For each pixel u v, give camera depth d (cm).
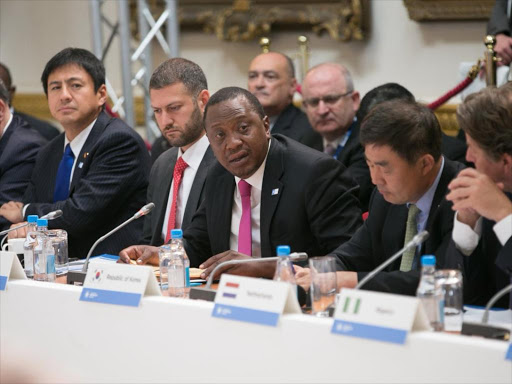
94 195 756
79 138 785
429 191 498
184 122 664
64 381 449
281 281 397
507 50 819
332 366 346
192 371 394
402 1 1151
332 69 893
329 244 576
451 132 1135
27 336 463
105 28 1344
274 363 364
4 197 838
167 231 675
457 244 468
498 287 466
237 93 571
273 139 603
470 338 316
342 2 1166
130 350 418
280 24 1215
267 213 581
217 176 612
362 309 339
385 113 478
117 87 1336
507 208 427
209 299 412
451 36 1130
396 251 518
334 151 911
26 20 1404
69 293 442
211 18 1231
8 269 473
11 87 1099
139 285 415
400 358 327
